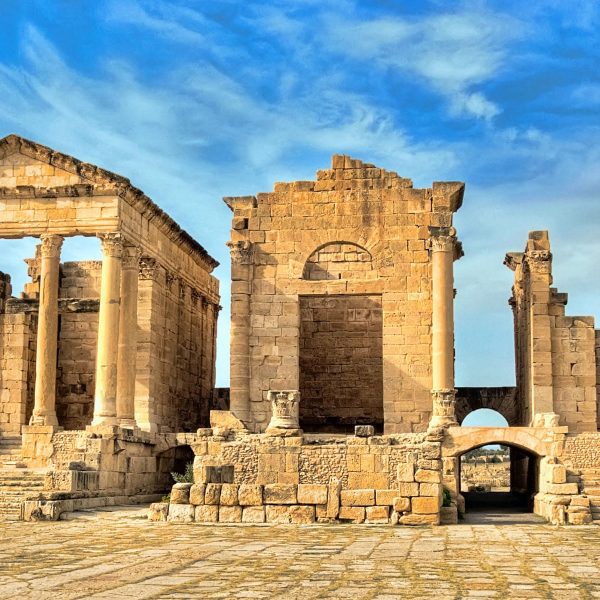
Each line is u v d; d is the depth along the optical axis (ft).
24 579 59.41
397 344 143.54
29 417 167.53
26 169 145.07
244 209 150.00
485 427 128.26
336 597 52.85
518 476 169.48
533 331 141.69
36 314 168.35
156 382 154.20
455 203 149.89
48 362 141.59
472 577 60.39
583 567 65.51
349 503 97.96
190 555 71.51
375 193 147.84
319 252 165.17
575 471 122.31
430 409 141.38
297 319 146.82
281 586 56.70
